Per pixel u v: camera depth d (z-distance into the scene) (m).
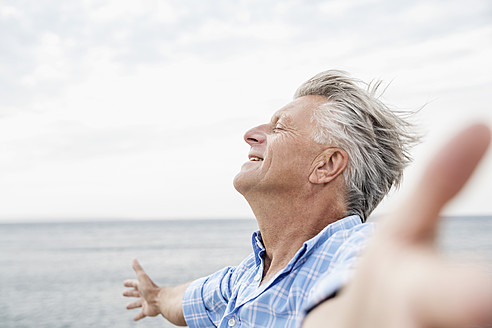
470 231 63.19
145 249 51.16
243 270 2.25
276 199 1.99
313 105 2.04
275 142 2.00
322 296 0.71
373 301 0.29
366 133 2.01
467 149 0.25
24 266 35.47
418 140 2.13
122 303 18.88
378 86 2.15
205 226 138.38
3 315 17.02
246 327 1.82
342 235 1.69
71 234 97.75
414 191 0.27
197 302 2.48
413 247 0.26
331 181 1.98
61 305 18.81
